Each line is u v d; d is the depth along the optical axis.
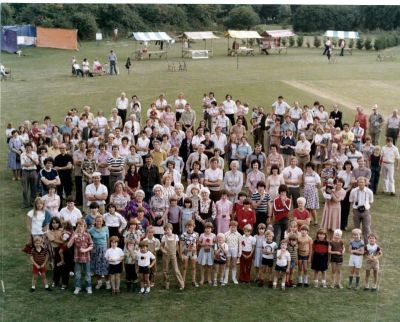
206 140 19.22
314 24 69.44
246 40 60.81
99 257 13.27
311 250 13.81
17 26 55.81
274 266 14.05
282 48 61.50
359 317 12.31
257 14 70.88
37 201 13.80
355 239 13.66
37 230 13.73
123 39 64.31
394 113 23.47
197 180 15.20
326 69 45.56
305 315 12.38
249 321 12.12
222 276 13.83
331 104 32.47
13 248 15.46
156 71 44.25
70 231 13.42
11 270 14.26
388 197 19.67
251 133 24.95
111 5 64.06
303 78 40.66
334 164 18.78
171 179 15.95
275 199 15.03
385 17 67.56
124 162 17.39
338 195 16.08
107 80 40.00
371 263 13.50
